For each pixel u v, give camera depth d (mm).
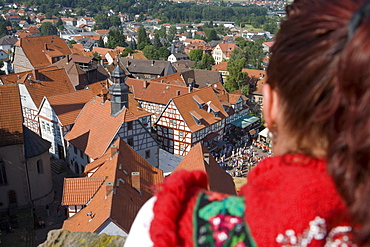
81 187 29844
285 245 1575
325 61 1577
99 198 26875
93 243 7598
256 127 69562
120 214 24062
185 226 1875
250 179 1905
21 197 38656
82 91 53781
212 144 59344
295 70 1682
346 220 1582
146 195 29094
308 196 1590
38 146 39188
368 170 1455
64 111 50281
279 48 1789
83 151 43188
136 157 33469
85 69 79812
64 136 49031
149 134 44562
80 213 27266
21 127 37000
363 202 1465
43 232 36250
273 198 1672
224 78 114812
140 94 67250
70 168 48719
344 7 1596
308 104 1644
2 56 142625
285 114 1779
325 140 1665
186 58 148375
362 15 1485
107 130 42969
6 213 37938
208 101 58812
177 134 55281
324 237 1563
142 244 2113
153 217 1994
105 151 41375
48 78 60375
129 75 97875
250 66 130875
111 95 43312
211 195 2020
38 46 96375
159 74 97000
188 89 64312
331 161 1556
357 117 1461
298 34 1695
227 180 31469
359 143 1441
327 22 1600
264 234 1619
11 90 36906
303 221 1571
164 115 55719
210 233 1794
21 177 38000
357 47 1453
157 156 46250
